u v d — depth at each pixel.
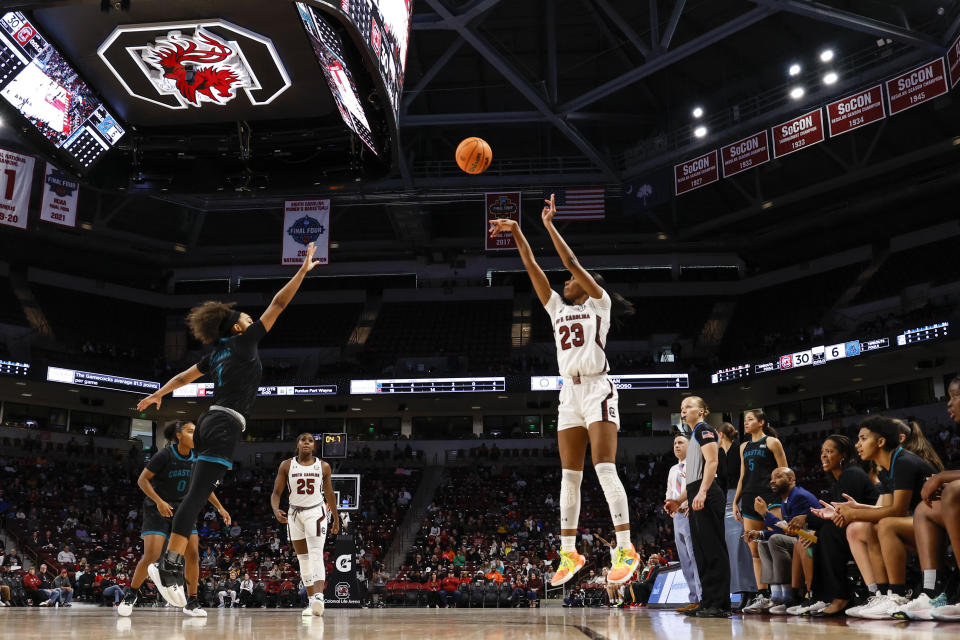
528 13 27.81
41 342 35.59
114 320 39.19
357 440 38.16
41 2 10.01
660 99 32.62
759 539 7.43
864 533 5.91
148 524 7.11
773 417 36.94
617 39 28.89
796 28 27.86
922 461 5.59
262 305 41.44
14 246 36.88
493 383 34.66
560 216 30.80
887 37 23.81
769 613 7.04
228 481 35.50
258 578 24.33
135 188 13.25
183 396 36.00
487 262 41.91
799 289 38.28
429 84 31.86
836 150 32.16
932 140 30.89
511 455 37.28
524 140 34.94
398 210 35.00
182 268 41.69
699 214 37.88
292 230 31.08
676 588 13.09
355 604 15.62
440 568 25.47
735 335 37.75
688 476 6.75
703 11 27.70
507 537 30.06
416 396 35.03
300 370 38.38
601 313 5.01
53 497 31.08
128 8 10.09
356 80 11.03
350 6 9.41
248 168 13.30
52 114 11.97
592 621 5.61
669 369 34.59
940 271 32.97
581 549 27.92
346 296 42.31
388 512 32.88
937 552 5.05
